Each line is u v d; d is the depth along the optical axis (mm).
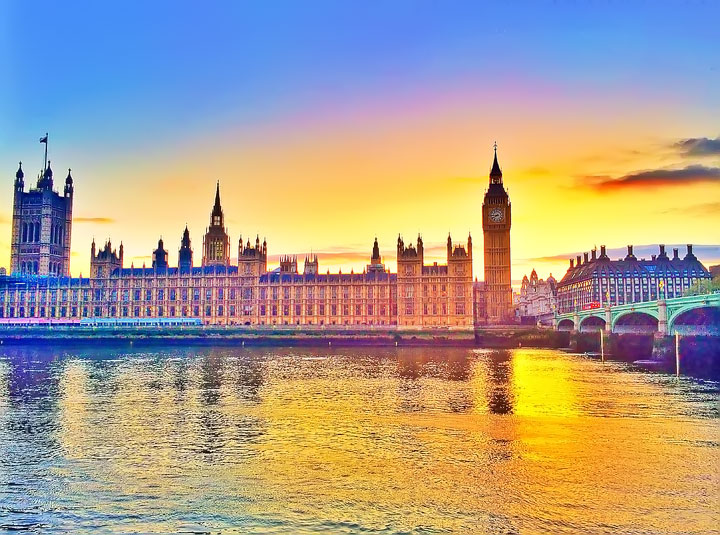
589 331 175125
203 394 78562
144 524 33688
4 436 53062
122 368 117125
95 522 33969
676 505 35969
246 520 34188
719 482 40031
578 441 50969
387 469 43062
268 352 172750
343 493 38250
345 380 94750
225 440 51688
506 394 78000
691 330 128375
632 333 144375
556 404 69625
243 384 89625
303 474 41969
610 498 37156
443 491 38500
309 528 33125
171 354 163375
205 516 34750
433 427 56750
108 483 40250
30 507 36125
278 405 69375
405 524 33531
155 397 75875
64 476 41656
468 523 33594
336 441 51250
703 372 105375
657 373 104938
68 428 56531
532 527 33031
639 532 32312
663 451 47719
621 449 48344
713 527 32844
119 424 58469
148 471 42719
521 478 40969
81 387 85938
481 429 55875
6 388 84750
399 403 70688
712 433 53969
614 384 88312
